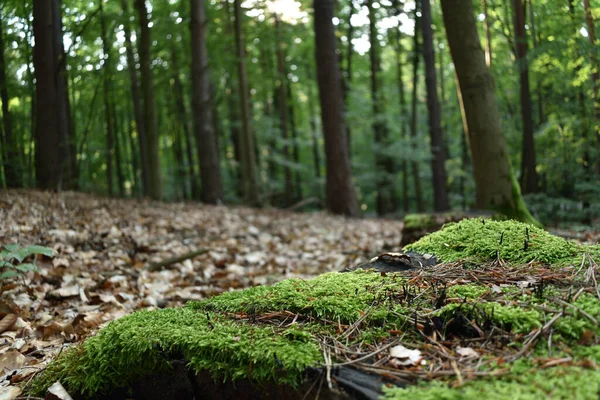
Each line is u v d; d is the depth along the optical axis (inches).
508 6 376.2
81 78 459.8
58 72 362.3
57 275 179.8
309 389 64.4
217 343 73.8
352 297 86.3
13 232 205.0
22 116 387.2
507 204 213.5
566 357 60.3
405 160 710.5
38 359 107.6
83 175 565.0
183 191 761.6
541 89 331.9
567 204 261.9
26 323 130.7
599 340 63.3
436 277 90.3
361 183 765.9
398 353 66.9
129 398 81.7
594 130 273.4
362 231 368.5
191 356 75.0
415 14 625.6
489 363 61.8
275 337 74.4
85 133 441.4
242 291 97.6
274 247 295.9
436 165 560.1
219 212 389.1
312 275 229.5
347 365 66.4
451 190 722.8
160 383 78.4
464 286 84.0
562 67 268.8
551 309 71.1
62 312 147.9
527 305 73.6
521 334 66.7
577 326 65.2
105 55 456.8
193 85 497.4
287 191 796.0
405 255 105.0
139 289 180.7
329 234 347.3
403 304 81.1
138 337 79.7
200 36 492.4
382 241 313.3
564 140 289.4
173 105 714.2
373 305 82.8
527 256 96.9
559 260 93.9
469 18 215.2
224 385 72.4
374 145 663.1
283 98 776.9
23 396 83.2
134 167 651.5
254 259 255.0
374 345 71.7
